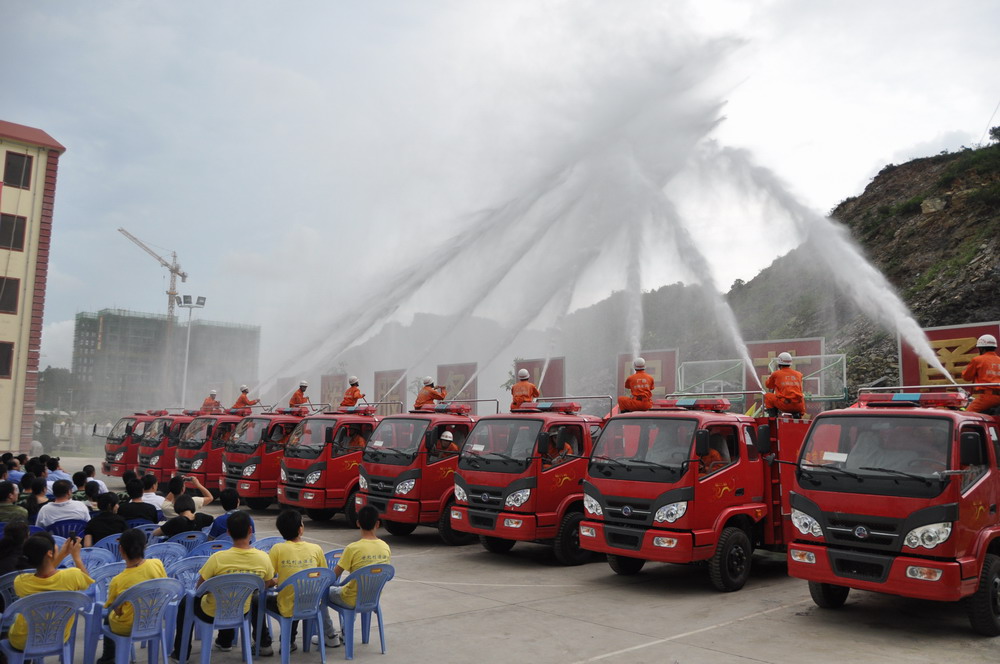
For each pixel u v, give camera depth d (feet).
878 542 25.66
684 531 31.76
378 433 48.08
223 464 61.52
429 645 25.00
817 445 28.40
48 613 19.63
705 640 25.49
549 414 41.52
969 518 25.11
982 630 25.45
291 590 22.45
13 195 127.75
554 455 40.09
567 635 26.22
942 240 98.22
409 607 30.55
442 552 44.52
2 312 125.49
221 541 26.84
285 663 22.36
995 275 81.82
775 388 37.68
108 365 313.94
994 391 29.71
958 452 25.46
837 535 26.81
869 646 24.66
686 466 32.17
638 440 34.53
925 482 24.98
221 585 21.35
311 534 50.08
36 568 20.44
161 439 71.87
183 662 22.41
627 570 37.22
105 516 29.53
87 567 25.88
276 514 59.77
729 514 33.27
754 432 36.04
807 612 29.55
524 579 36.55
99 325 315.99
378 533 51.85
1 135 125.80
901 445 26.48
